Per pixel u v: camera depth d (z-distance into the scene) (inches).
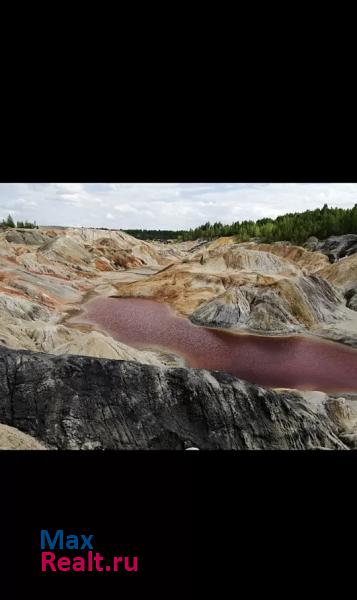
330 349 492.1
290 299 620.4
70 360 305.9
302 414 315.6
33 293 644.1
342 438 313.6
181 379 306.3
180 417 291.3
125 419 282.5
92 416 278.8
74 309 628.1
